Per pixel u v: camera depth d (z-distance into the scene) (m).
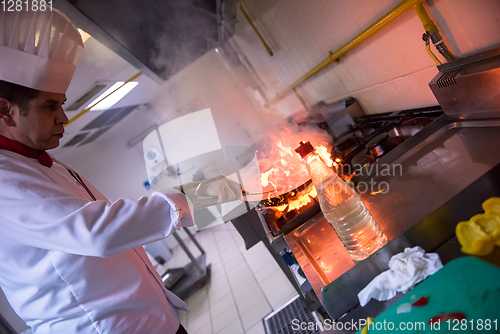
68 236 0.69
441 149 0.96
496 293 0.53
